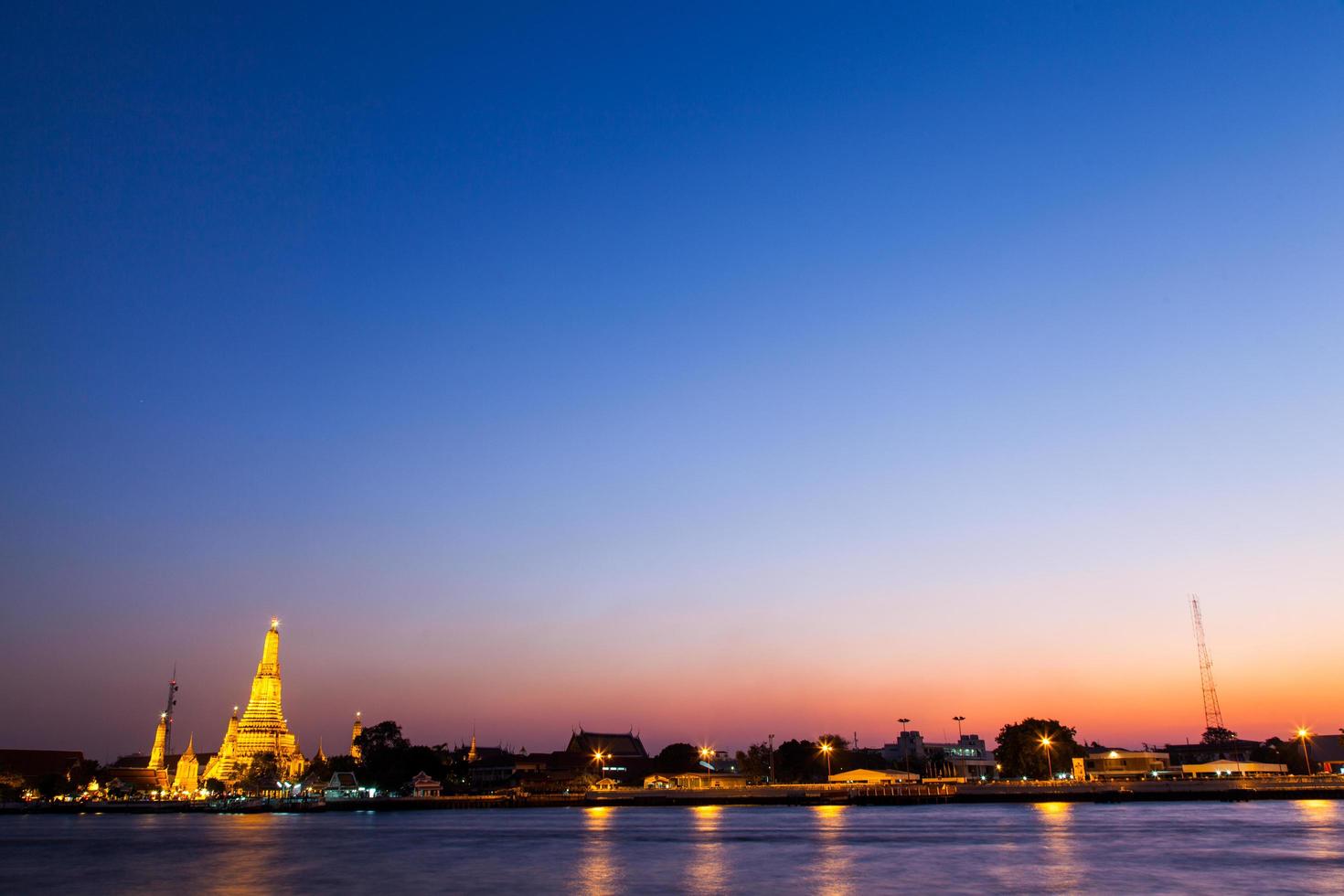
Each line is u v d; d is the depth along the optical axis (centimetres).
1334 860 8569
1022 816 15800
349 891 7700
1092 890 7038
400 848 11856
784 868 8812
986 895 6894
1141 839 10756
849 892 7181
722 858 9844
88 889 7975
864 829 13550
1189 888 7056
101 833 16000
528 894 7369
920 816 17075
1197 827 12562
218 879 8612
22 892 7762
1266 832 11588
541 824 17312
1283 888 7025
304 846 12381
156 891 7831
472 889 7719
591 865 9356
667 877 8294
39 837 14938
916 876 8019
